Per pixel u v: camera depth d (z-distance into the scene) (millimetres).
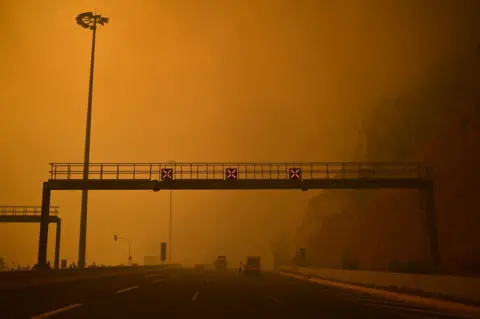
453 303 20156
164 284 34719
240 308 18359
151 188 38969
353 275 36500
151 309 17703
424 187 38688
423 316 17062
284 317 15672
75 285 30000
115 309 17578
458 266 36906
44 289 25156
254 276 53062
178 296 23859
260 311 17328
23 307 17453
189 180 39062
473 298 20922
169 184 39000
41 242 37625
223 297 23609
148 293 25672
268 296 24641
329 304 20750
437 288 24125
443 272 35250
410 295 24422
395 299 24625
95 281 35438
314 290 30297
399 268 38875
